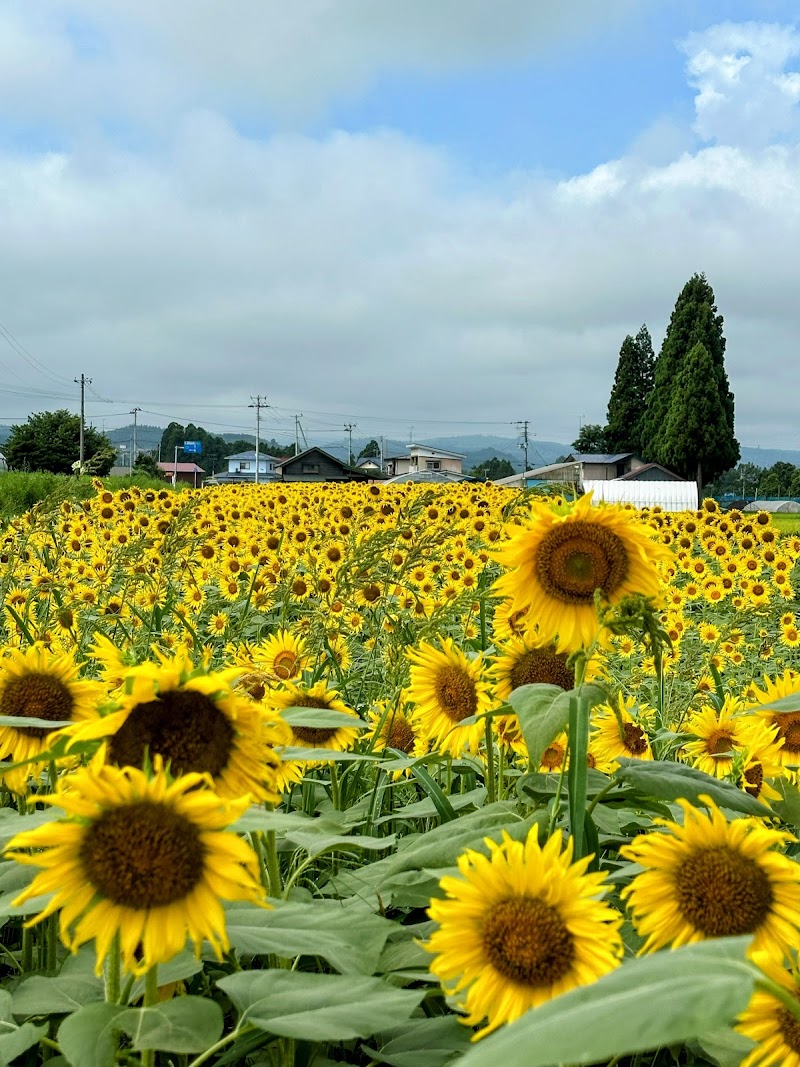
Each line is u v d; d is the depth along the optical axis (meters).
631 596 2.37
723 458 82.69
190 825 1.62
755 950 1.87
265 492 19.62
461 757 3.71
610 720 3.72
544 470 94.81
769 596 10.15
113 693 2.80
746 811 2.39
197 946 1.66
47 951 2.68
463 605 3.84
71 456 87.44
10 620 5.89
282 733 1.95
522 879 1.79
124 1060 1.90
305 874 3.46
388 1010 1.73
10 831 1.99
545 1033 1.00
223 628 7.00
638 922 2.00
